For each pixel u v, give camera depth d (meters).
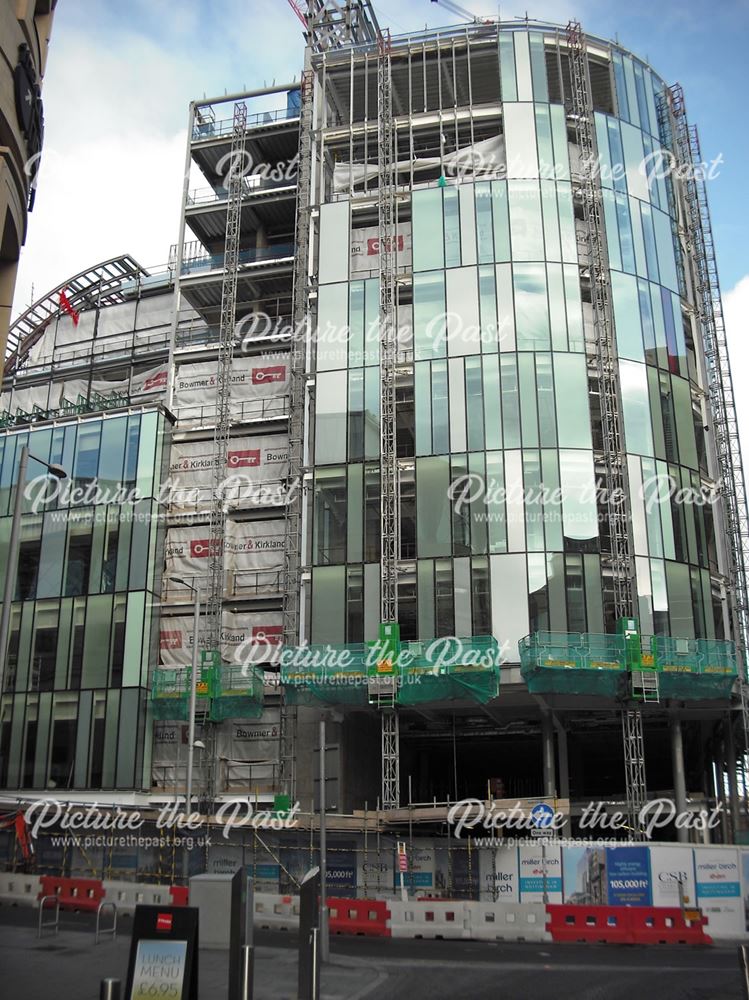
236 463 53.94
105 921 29.08
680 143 57.88
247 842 38.53
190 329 62.53
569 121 52.91
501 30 54.66
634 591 44.03
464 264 49.66
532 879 34.41
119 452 51.44
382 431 47.75
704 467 50.34
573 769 54.59
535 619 43.50
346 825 37.62
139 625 47.94
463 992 18.80
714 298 58.25
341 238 52.44
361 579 45.47
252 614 50.97
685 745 54.25
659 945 28.30
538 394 47.00
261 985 18.52
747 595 51.78
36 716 47.78
